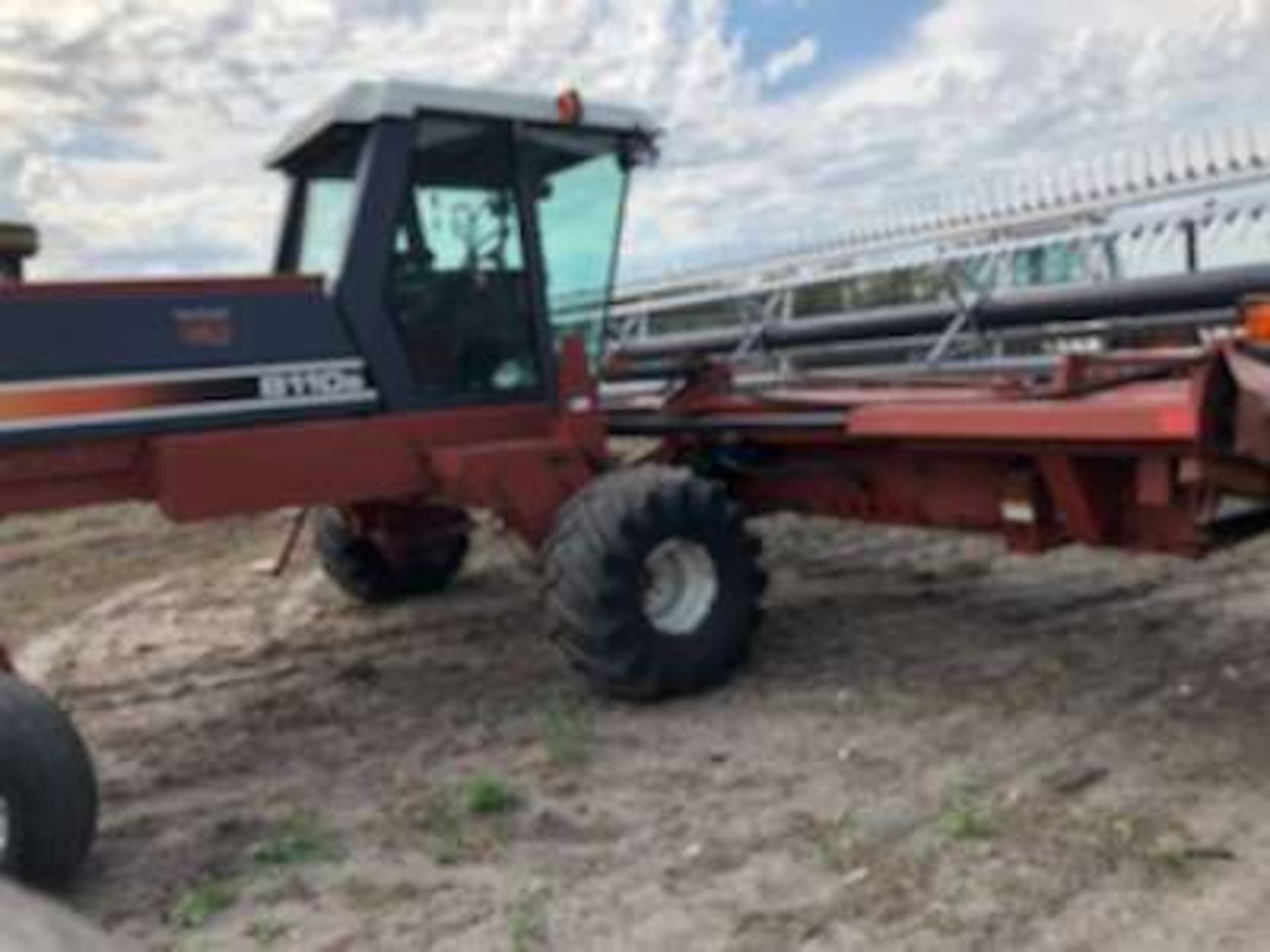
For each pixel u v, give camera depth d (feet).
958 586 19.94
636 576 14.85
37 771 10.32
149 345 13.98
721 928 9.59
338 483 15.30
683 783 12.60
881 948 9.10
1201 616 17.12
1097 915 9.32
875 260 22.41
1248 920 9.10
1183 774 11.84
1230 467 12.21
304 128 16.22
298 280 15.07
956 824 10.96
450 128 15.98
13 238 14.30
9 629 22.16
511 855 11.17
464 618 20.40
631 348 23.49
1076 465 13.53
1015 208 20.26
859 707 14.53
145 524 33.76
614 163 17.74
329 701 16.46
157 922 10.29
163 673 18.42
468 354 16.42
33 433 13.25
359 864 11.20
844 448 16.90
